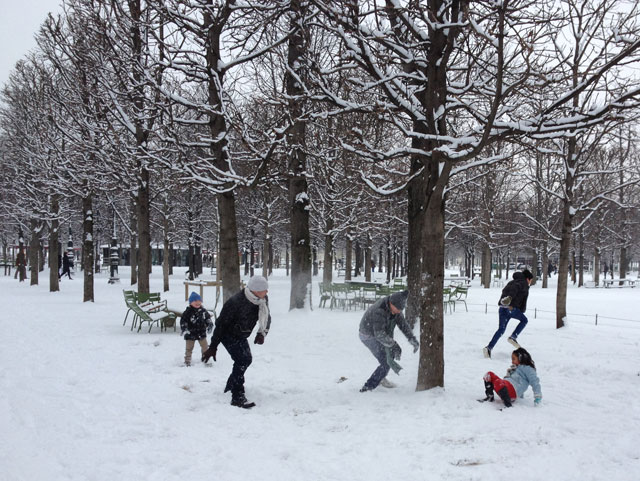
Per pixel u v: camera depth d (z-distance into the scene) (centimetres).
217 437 479
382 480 380
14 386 648
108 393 624
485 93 727
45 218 2250
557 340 1078
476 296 2328
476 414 539
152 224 3183
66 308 1628
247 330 601
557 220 3027
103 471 394
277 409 576
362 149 777
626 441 461
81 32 1189
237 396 588
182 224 3562
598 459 419
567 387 679
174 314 1169
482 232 3011
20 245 3114
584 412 558
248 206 3059
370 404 590
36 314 1455
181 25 1057
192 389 658
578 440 464
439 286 628
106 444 456
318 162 1385
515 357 596
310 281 1489
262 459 423
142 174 1597
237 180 1063
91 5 1071
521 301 895
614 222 3559
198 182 1167
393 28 758
